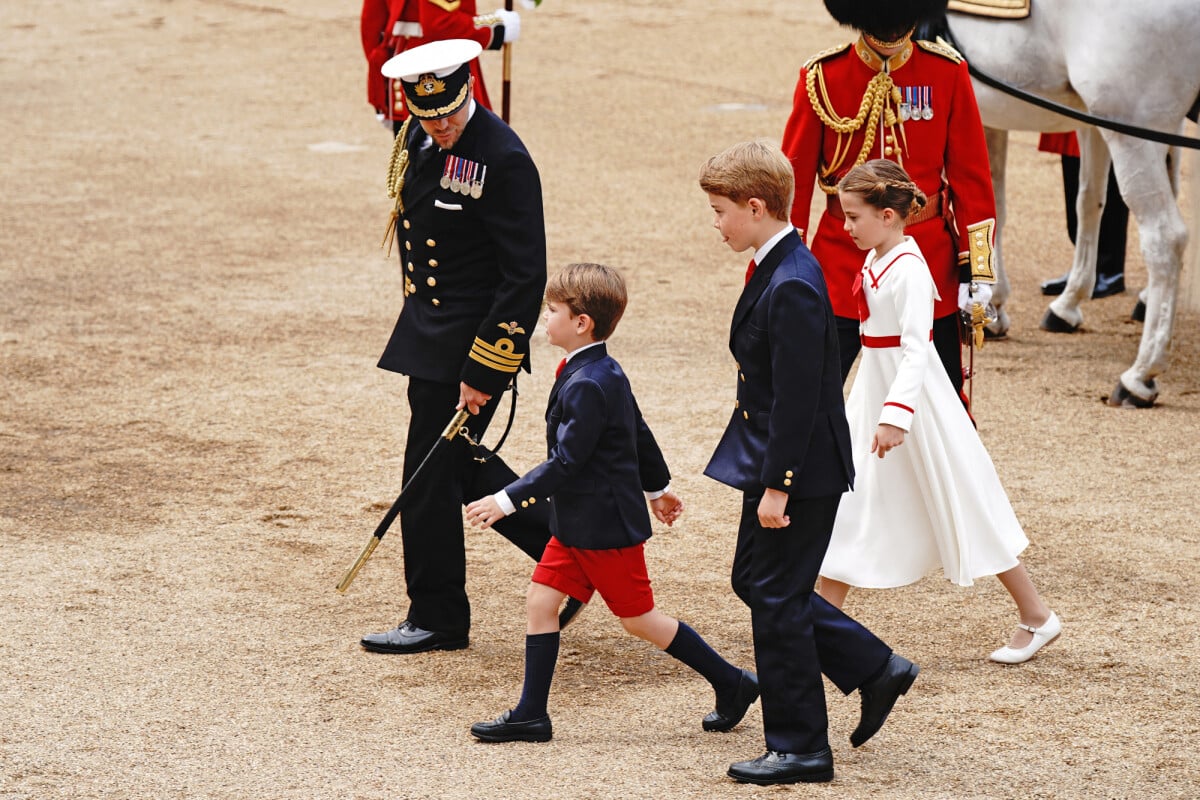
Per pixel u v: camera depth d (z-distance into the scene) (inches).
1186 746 651.5
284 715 682.2
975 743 656.4
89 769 628.4
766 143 611.8
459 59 700.7
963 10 1137.4
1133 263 1526.8
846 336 826.8
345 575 799.7
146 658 737.0
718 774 627.5
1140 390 1098.1
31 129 2181.3
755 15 3063.5
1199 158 1091.9
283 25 3063.5
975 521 711.7
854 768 633.0
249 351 1242.6
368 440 1047.6
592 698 704.4
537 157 1958.7
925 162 825.5
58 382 1168.8
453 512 745.6
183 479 979.3
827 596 737.0
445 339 740.0
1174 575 829.8
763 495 606.9
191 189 1824.6
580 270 645.9
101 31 3063.5
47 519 913.5
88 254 1541.6
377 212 1712.6
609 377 647.8
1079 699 696.4
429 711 689.6
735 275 1461.6
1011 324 1316.4
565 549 658.8
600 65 2613.2
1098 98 1072.2
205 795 607.5
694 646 662.5
